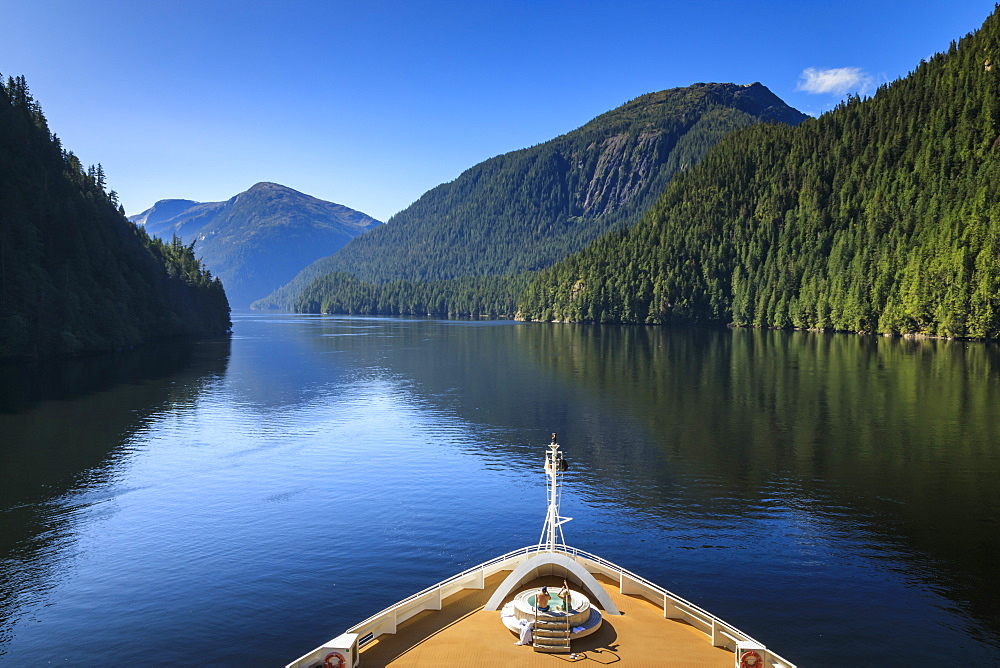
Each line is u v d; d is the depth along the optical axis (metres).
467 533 47.12
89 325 162.00
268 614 35.00
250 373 137.12
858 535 46.34
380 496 55.88
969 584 38.59
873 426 80.75
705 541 45.34
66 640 32.44
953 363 140.12
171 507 53.00
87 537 46.47
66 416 88.88
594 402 100.38
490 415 91.31
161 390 112.56
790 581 38.94
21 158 171.38
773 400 99.44
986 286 186.12
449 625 25.89
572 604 25.38
